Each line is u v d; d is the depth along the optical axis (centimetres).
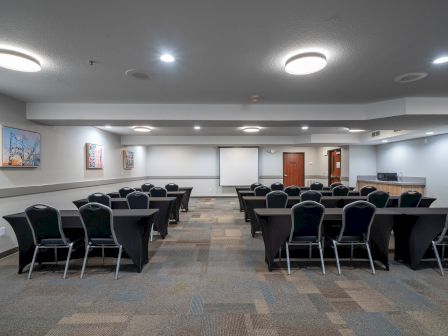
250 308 240
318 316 227
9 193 383
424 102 406
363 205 299
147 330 209
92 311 237
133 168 940
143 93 380
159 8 182
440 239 314
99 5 178
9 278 308
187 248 423
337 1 175
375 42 232
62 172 517
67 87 351
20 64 255
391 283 291
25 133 416
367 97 404
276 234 324
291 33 217
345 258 368
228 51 249
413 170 754
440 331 205
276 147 1108
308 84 342
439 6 180
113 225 305
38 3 175
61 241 308
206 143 865
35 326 215
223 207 846
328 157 1053
